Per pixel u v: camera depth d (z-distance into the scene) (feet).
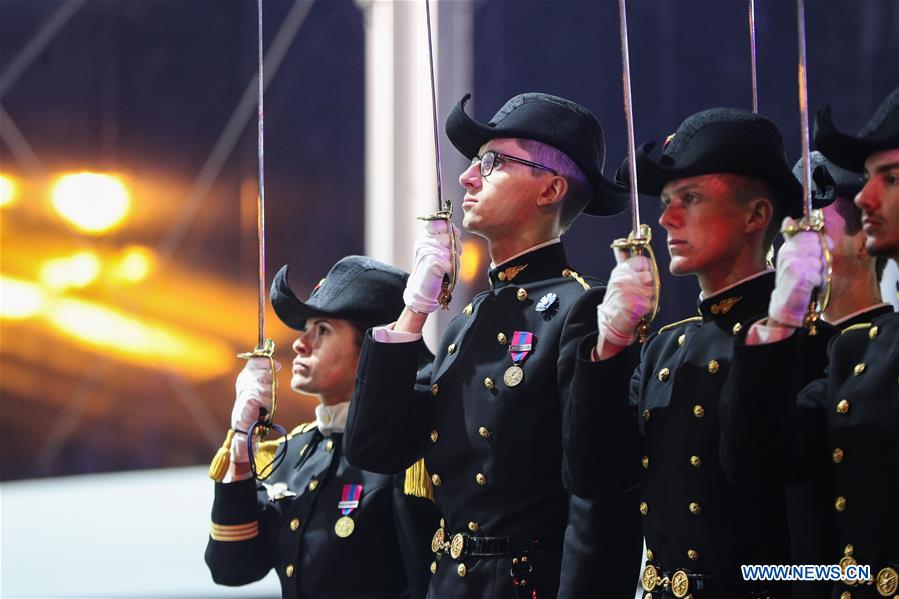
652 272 24.04
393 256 59.77
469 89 66.85
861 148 23.54
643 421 25.77
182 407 78.89
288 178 79.92
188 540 58.49
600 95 66.18
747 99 63.16
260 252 32.35
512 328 28.35
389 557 32.83
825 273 22.18
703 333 25.32
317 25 79.30
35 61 75.46
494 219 28.66
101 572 51.83
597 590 25.82
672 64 64.69
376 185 61.16
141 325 78.07
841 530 23.35
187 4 78.02
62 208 76.38
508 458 27.50
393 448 29.01
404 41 59.52
